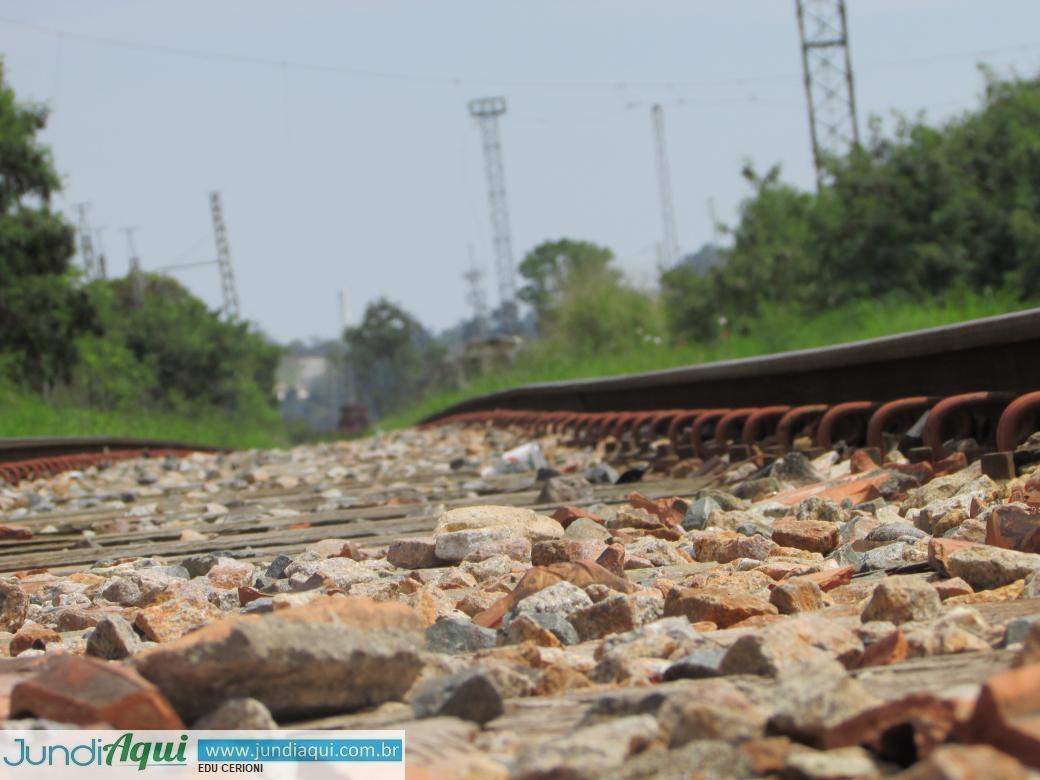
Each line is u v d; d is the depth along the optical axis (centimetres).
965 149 3672
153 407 6956
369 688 331
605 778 231
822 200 3809
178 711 304
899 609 399
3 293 4803
